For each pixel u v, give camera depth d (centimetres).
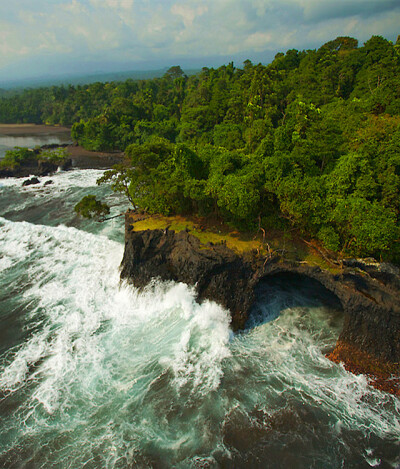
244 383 2319
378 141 2889
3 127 16138
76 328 2898
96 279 3578
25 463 1861
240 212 2775
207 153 3419
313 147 2981
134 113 11181
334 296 3206
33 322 2980
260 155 3192
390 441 1942
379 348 2402
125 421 2077
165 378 2369
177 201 3475
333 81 7800
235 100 8288
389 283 2328
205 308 2911
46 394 2269
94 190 6378
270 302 3145
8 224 4938
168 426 2041
